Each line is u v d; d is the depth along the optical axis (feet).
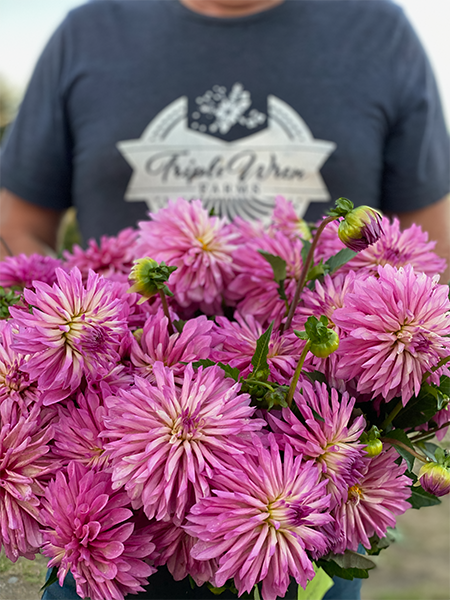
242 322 1.69
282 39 4.32
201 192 4.29
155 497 1.31
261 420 1.38
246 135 4.25
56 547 1.37
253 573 1.28
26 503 1.40
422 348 1.40
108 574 1.32
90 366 1.41
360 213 1.49
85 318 1.42
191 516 1.29
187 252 1.84
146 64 4.33
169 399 1.36
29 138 4.57
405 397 1.45
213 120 4.27
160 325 1.56
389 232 1.77
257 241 1.89
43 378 1.38
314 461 1.42
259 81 4.26
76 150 4.48
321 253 1.89
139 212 4.34
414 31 4.63
